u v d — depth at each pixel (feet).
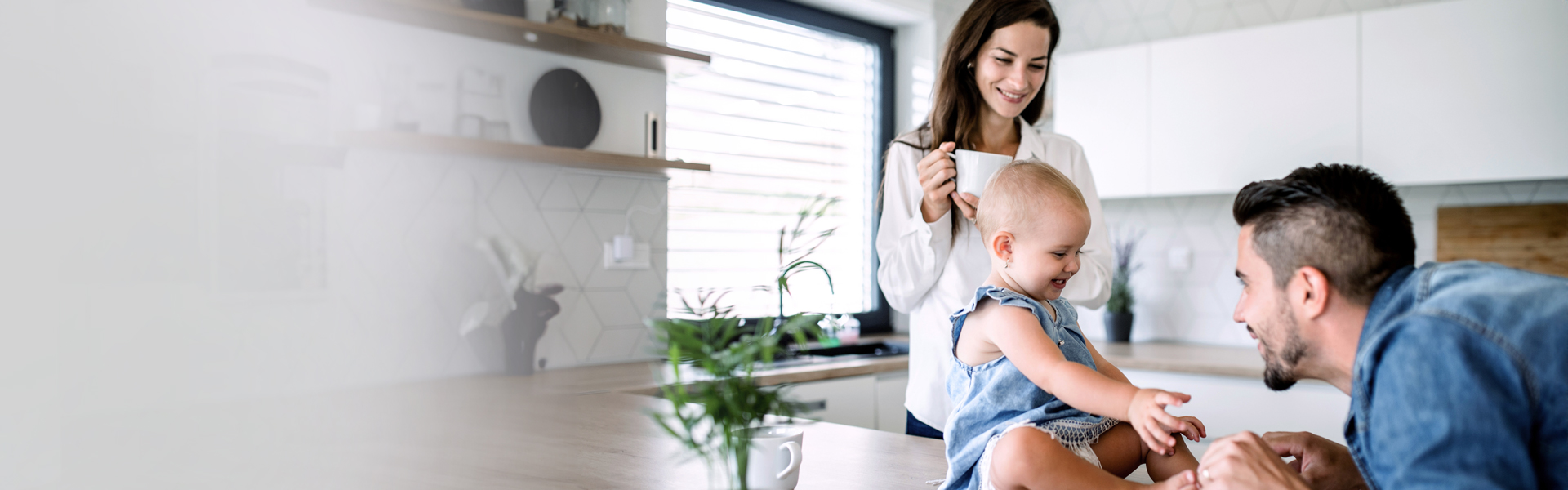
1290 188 2.55
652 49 8.21
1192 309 10.76
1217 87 9.50
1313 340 2.58
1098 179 10.34
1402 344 2.26
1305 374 2.71
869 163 11.93
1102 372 3.54
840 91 11.56
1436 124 8.36
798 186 10.90
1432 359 2.19
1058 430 3.00
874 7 11.17
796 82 10.95
